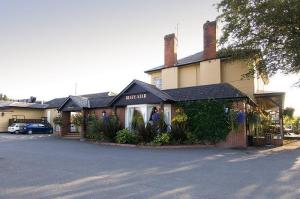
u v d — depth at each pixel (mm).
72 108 29062
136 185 8219
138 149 18188
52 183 8414
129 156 14609
